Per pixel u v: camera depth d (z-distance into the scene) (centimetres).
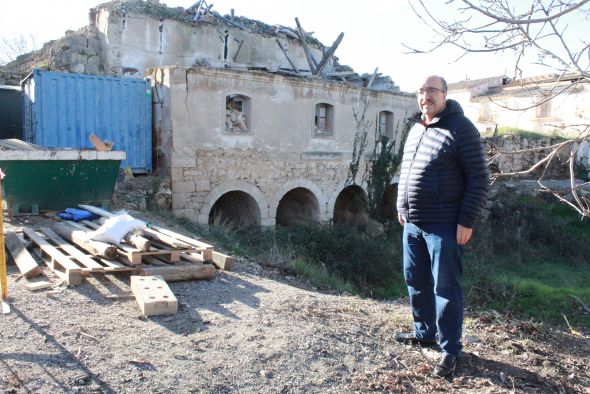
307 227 1426
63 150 779
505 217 1878
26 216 780
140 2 1728
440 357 423
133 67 1647
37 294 478
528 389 388
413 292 438
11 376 328
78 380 332
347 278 1212
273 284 628
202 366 367
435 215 388
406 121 1767
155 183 1166
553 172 2322
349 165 1609
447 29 371
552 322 890
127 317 441
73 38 1609
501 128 2669
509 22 314
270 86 1377
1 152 730
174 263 577
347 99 1581
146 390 331
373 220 1702
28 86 1158
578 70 353
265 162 1380
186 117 1209
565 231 1852
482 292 1047
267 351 398
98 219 726
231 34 1880
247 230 1354
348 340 442
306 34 2209
